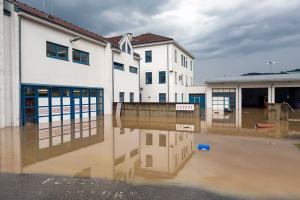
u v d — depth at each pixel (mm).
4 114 13242
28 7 18609
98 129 14133
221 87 30719
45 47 16094
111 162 7328
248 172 6426
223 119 20453
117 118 20094
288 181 5738
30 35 14914
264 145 10031
